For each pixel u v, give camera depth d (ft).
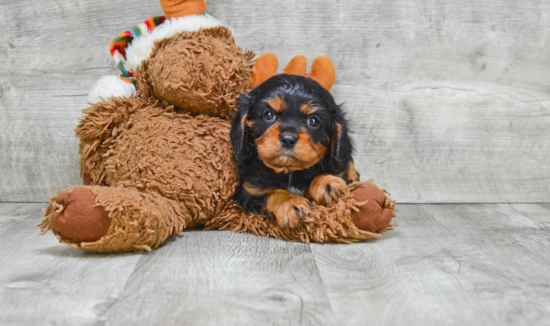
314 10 9.29
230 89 7.09
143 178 6.66
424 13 9.41
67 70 9.22
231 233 7.10
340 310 4.40
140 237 5.76
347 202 6.46
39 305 4.36
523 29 9.55
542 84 9.71
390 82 9.57
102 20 9.13
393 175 9.80
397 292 4.85
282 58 9.39
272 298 4.62
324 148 6.59
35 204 9.28
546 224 8.00
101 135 7.06
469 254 6.22
